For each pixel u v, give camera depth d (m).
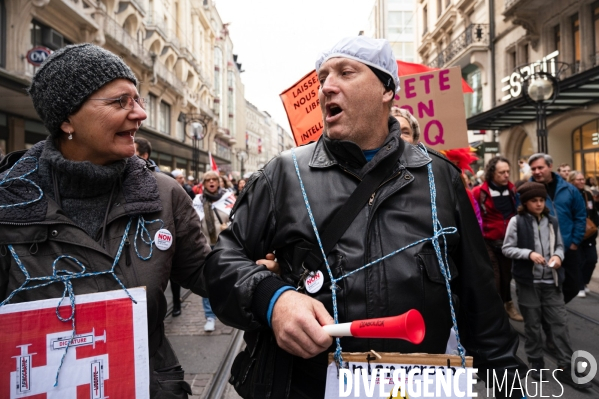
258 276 1.05
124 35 18.12
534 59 13.92
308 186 1.17
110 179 1.17
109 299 1.10
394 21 32.94
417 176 1.18
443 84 3.63
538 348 3.23
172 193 1.36
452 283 1.25
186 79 29.22
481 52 16.92
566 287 3.73
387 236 1.09
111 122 1.14
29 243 1.06
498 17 16.16
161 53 24.20
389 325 0.77
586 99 10.77
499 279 4.46
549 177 3.84
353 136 1.17
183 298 5.70
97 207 1.19
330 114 1.20
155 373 1.25
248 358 1.22
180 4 28.41
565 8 12.23
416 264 1.07
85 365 1.06
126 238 1.19
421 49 24.59
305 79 3.40
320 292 1.08
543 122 7.89
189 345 3.93
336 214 1.11
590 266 5.02
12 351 0.99
